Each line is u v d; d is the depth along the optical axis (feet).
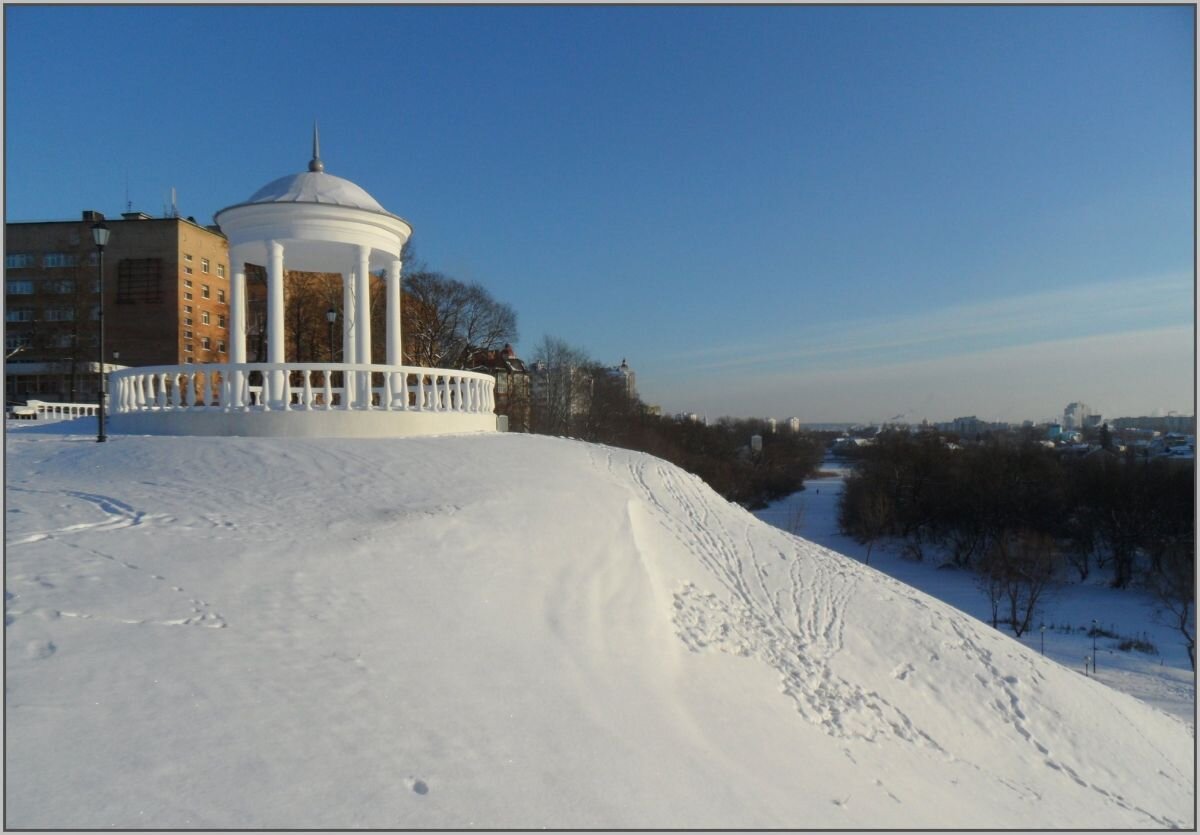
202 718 16.25
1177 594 132.77
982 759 34.86
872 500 209.15
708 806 18.57
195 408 55.47
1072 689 45.68
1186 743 46.93
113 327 221.05
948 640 46.34
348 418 55.36
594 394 262.47
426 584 27.04
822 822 20.04
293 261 73.77
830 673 37.50
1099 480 168.14
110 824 12.60
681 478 66.44
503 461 48.98
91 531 27.63
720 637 36.50
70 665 17.46
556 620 28.48
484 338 193.47
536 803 16.28
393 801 14.89
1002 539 165.37
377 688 19.33
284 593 23.77
